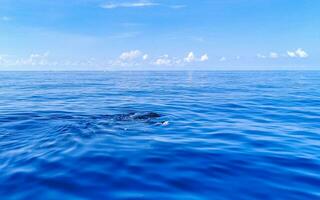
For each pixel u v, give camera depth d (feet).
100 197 16.29
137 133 33.63
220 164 22.36
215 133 34.17
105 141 29.25
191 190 17.39
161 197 16.39
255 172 20.59
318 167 21.77
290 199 16.25
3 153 24.63
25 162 22.21
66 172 20.13
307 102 66.03
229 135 33.09
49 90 101.60
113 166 21.57
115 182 18.53
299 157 24.32
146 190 17.33
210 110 54.13
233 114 49.55
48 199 15.97
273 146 28.09
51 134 32.30
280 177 19.62
